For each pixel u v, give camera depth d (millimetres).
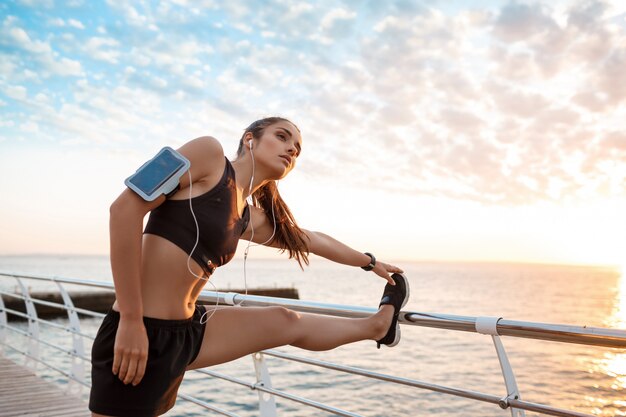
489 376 23438
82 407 3971
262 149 1875
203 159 1671
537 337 1581
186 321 1720
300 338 1989
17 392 4352
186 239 1646
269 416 2691
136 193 1521
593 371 24766
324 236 2281
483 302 75188
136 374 1532
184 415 13492
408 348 31328
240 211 1854
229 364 22062
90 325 36938
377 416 15438
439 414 16031
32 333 5367
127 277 1508
